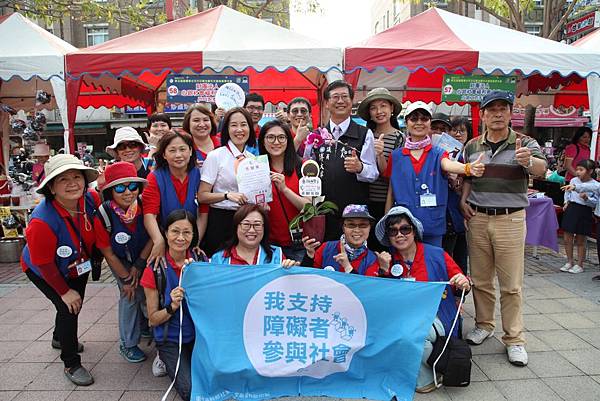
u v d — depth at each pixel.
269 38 7.15
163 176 3.56
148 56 6.64
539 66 6.82
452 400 3.21
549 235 6.72
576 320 4.57
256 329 3.16
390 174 3.95
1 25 7.30
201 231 3.74
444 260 3.57
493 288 4.02
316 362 3.12
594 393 3.28
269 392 3.11
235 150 3.76
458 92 6.83
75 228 3.35
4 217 7.43
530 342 4.09
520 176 3.66
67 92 6.74
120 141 4.41
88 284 5.96
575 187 6.10
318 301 3.19
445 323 3.53
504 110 3.61
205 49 6.68
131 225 3.55
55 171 3.09
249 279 3.19
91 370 3.67
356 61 6.69
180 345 3.15
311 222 3.48
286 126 3.83
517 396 3.25
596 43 7.93
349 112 4.07
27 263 3.49
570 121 16.78
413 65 6.67
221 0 12.31
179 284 3.22
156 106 11.36
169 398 3.27
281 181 3.65
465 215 3.93
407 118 3.78
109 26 22.77
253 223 3.33
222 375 3.02
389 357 3.12
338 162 3.96
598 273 6.20
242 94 5.09
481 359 3.79
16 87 9.51
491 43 7.09
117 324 4.61
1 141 9.59
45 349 4.05
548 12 11.99
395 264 3.57
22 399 3.27
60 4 12.37
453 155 4.22
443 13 7.77
